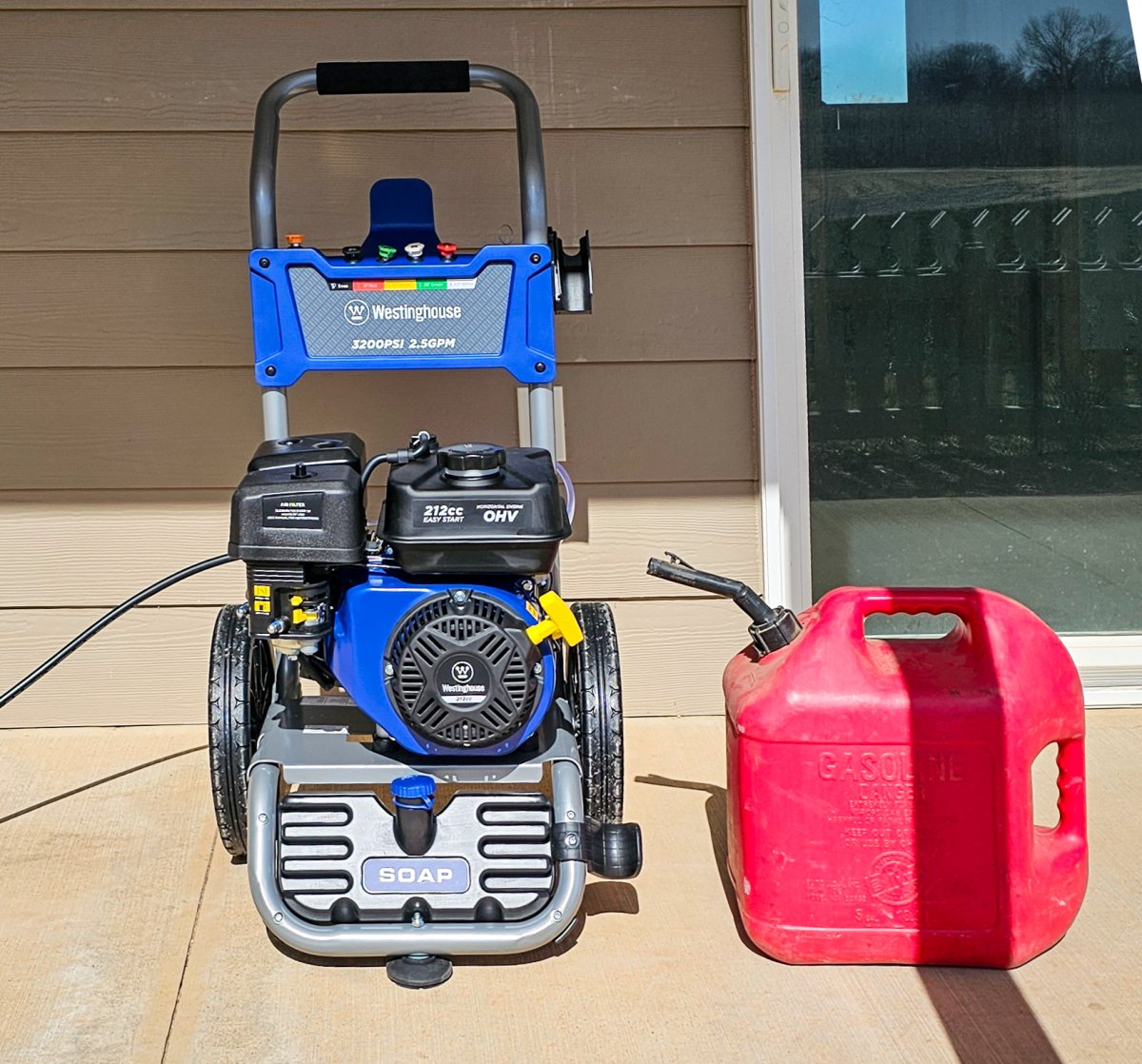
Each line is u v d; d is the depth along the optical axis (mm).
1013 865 1898
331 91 2326
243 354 2865
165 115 2773
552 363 2258
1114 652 3051
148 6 2740
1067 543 3039
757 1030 1812
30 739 2916
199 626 2955
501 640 1885
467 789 2086
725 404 2924
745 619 2979
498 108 2803
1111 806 2482
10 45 2732
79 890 2223
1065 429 2998
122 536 2916
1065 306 2947
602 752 2160
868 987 1910
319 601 1958
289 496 1901
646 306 2881
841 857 1919
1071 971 1937
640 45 2797
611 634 2230
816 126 2873
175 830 2449
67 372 2854
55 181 2781
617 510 2945
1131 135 2883
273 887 1899
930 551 3041
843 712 1884
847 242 2912
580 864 1907
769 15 2764
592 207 2842
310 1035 1812
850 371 2959
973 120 2883
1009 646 1906
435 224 2830
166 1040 1806
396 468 2029
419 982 1913
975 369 2969
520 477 1923
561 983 1938
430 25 2777
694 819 2494
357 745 2049
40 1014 1869
